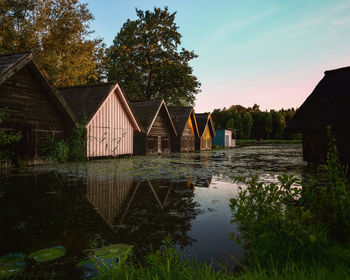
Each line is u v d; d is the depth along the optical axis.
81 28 23.70
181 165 12.21
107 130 15.27
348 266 2.03
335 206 2.65
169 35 36.16
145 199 5.29
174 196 5.59
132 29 35.59
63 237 3.21
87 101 14.75
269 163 13.58
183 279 1.93
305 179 7.45
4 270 2.37
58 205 4.71
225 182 7.40
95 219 3.94
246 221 2.76
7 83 9.86
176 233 3.38
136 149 19.95
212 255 2.72
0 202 4.88
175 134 23.39
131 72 35.53
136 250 2.83
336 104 8.66
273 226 2.58
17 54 10.22
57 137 12.19
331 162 2.91
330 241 2.39
